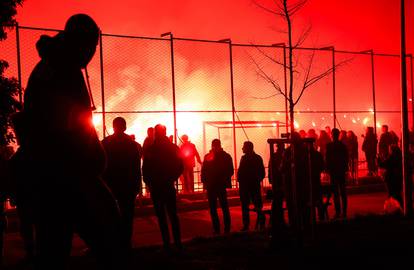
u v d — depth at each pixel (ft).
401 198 46.21
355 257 24.89
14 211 51.57
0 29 34.01
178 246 30.89
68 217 11.47
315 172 39.83
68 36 11.44
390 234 30.83
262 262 24.82
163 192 31.32
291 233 27.89
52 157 11.25
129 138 29.81
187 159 65.31
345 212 48.21
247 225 43.47
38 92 11.25
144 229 47.62
